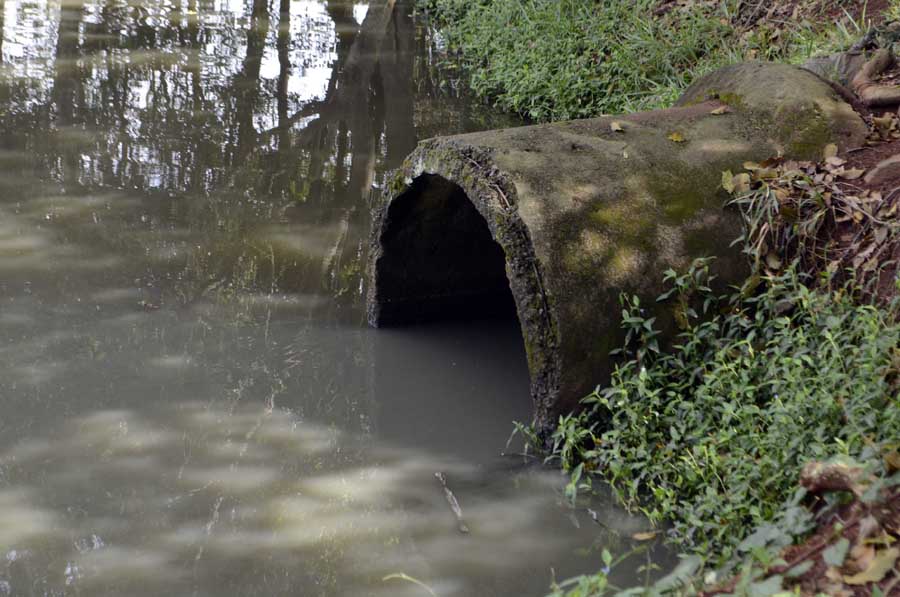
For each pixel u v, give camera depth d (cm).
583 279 448
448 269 596
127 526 398
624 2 997
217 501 417
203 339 554
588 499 424
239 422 480
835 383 397
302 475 440
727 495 381
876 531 301
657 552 383
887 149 510
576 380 448
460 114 955
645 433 433
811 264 473
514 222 457
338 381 525
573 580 315
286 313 592
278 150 843
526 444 457
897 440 342
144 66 1038
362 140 877
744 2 909
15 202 705
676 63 891
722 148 510
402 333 586
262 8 1308
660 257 464
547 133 505
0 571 368
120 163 790
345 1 1365
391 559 382
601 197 470
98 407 482
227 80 1016
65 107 906
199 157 816
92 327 554
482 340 585
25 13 1213
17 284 593
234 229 693
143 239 666
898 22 648
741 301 473
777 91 540
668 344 463
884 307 434
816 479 331
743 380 424
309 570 374
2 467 432
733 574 325
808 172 500
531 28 1036
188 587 362
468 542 394
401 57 1130
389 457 458
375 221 567
